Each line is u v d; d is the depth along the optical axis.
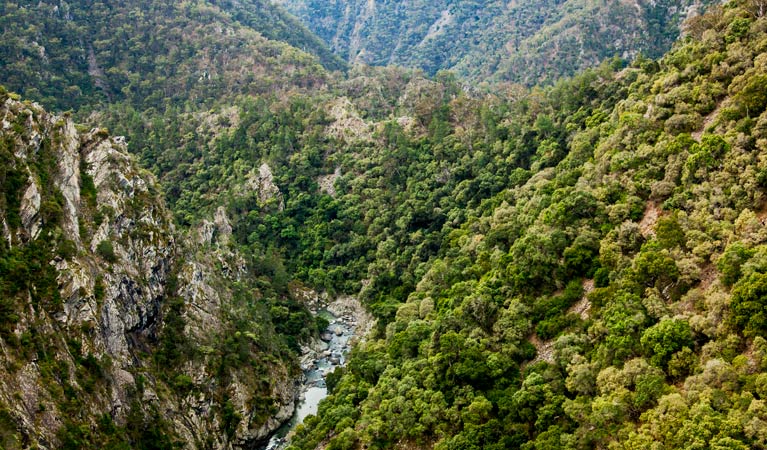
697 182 81.38
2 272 71.88
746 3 104.19
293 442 91.19
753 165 74.94
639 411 61.66
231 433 94.94
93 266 85.94
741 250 65.50
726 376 56.41
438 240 136.38
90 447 69.50
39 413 65.62
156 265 99.94
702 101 93.25
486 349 82.50
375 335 114.50
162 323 98.25
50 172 87.19
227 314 110.50
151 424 82.69
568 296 83.75
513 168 141.75
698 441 52.34
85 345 77.94
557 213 93.88
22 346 68.44
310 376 116.44
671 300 71.50
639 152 93.88
